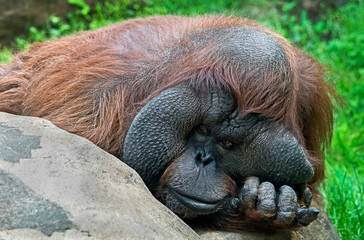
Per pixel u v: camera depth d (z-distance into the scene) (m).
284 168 5.38
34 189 4.16
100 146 5.94
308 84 6.42
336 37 16.42
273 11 16.55
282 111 5.34
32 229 3.87
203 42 5.81
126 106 5.97
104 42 6.64
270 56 5.37
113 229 4.00
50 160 4.45
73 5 15.04
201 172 5.41
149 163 5.42
